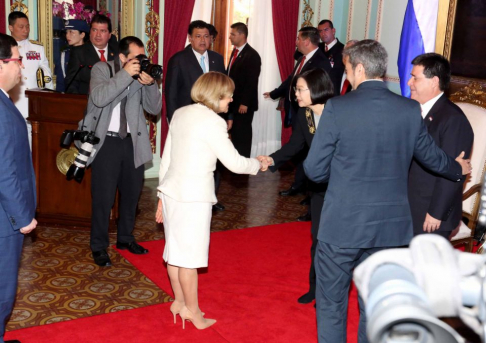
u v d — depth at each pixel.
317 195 3.39
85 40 6.18
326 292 2.57
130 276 3.99
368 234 2.38
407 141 2.41
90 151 3.93
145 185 6.61
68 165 4.74
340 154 2.41
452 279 0.56
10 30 5.63
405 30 6.26
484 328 0.53
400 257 0.59
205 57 5.31
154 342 3.08
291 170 7.78
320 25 6.74
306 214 5.59
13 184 2.43
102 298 3.61
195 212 2.96
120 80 3.72
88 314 3.37
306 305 3.65
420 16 6.15
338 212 2.42
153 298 3.65
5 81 2.47
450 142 2.79
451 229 2.94
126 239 4.45
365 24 7.57
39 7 6.02
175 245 3.02
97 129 3.95
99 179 4.06
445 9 6.04
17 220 2.48
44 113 4.67
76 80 5.35
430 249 0.60
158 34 6.75
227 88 2.96
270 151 8.32
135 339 3.10
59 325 3.21
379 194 2.39
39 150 4.75
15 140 2.44
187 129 2.93
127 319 3.34
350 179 2.39
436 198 2.78
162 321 3.34
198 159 2.93
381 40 7.29
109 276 3.97
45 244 4.50
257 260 4.44
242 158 3.01
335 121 2.38
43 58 5.83
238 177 7.25
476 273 0.58
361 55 2.41
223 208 5.82
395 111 2.38
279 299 3.72
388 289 0.51
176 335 3.17
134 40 3.89
